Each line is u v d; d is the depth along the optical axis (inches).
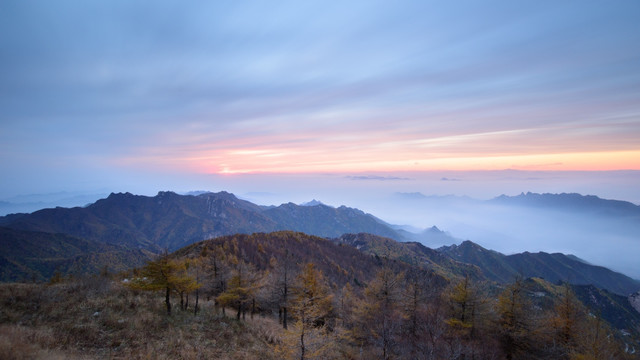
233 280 1453.0
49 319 982.4
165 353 888.3
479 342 1203.9
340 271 3582.7
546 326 1216.8
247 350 1072.8
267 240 4229.8
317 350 943.0
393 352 1135.0
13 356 680.4
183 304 1418.6
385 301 1531.7
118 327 999.0
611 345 1109.7
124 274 1987.0
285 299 1504.7
